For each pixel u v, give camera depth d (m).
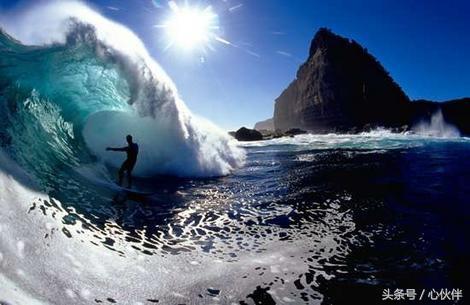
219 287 4.19
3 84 7.63
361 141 30.95
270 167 14.30
